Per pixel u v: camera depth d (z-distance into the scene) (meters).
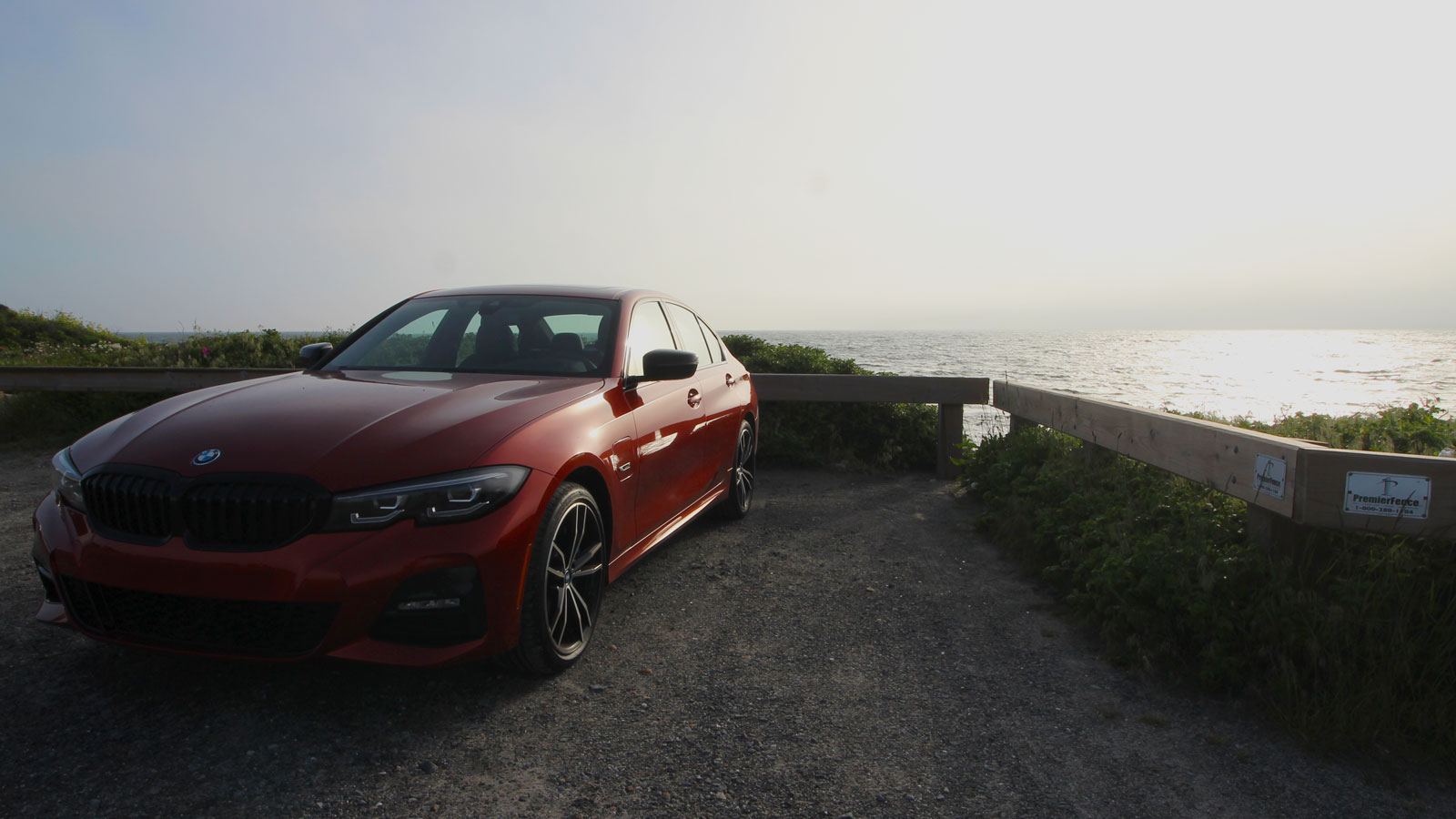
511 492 2.63
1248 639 2.93
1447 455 3.49
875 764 2.44
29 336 21.14
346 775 2.28
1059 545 4.16
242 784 2.22
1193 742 2.61
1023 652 3.32
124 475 2.49
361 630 2.40
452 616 2.51
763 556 4.70
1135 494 4.40
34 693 2.69
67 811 2.06
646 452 3.70
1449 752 2.50
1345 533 3.16
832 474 7.51
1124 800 2.28
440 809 2.14
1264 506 3.23
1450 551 2.97
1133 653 3.16
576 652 3.07
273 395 3.04
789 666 3.15
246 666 2.94
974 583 4.25
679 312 4.99
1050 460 5.55
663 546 4.88
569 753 2.45
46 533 2.63
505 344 3.85
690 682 2.98
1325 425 5.26
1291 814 2.22
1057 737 2.63
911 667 3.16
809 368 9.07
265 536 2.38
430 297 4.42
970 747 2.56
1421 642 2.74
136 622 2.50
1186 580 3.13
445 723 2.61
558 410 3.09
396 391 3.12
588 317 4.06
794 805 2.21
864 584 4.20
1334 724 2.59
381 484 2.44
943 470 7.42
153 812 2.07
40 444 7.75
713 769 2.39
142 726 2.50
